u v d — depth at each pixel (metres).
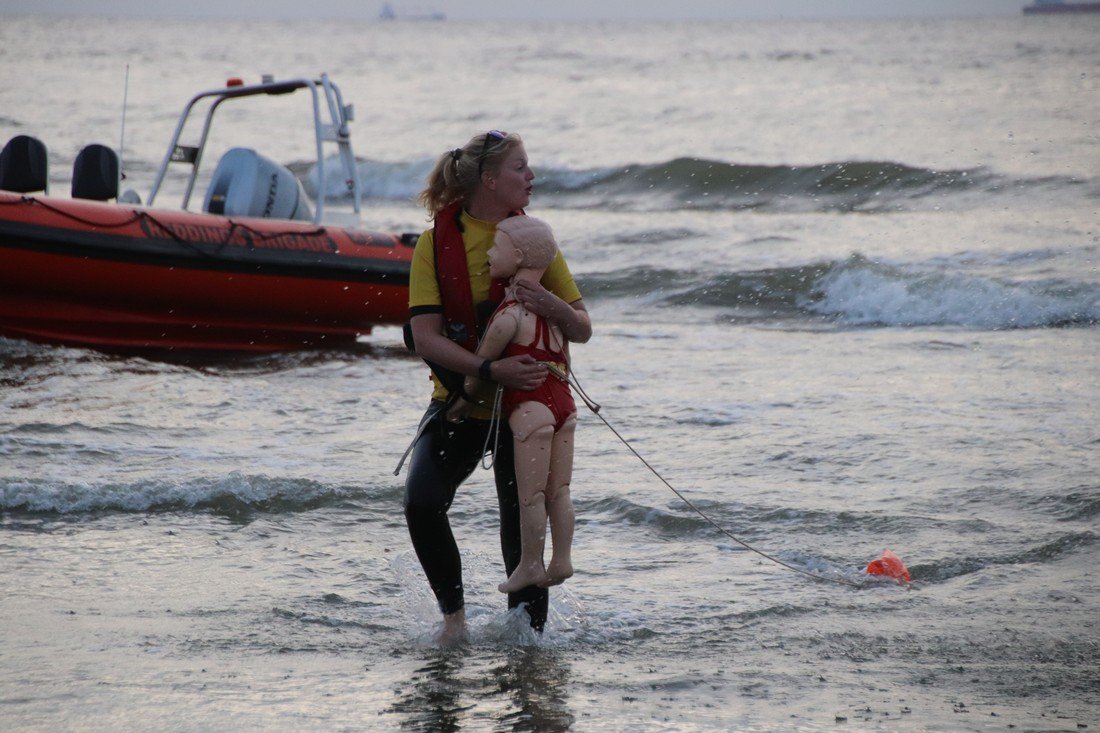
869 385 33.19
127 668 13.89
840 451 25.81
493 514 21.67
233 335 40.47
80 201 37.38
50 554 18.75
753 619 16.27
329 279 40.28
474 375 14.07
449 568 15.06
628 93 185.38
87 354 37.09
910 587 17.77
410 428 28.53
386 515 21.48
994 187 78.94
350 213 44.03
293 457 25.31
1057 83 166.00
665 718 12.59
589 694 13.34
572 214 80.94
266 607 16.42
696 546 19.95
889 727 12.34
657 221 74.94
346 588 17.44
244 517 21.23
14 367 34.59
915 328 45.72
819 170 85.62
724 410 30.19
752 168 88.44
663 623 16.09
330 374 36.59
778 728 12.28
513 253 14.04
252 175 42.22
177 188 88.69
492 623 15.51
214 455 25.23
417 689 13.42
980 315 47.00
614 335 44.03
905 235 64.62
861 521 20.94
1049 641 15.09
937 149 96.88
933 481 23.38
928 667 14.27
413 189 95.81
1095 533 19.64
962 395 31.44
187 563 18.53
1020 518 20.97
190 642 14.93
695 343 41.94
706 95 171.62
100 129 135.62
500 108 163.50
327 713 12.66
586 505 22.27
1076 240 60.25
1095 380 33.16
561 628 15.84
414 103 179.50
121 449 25.38
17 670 13.73
